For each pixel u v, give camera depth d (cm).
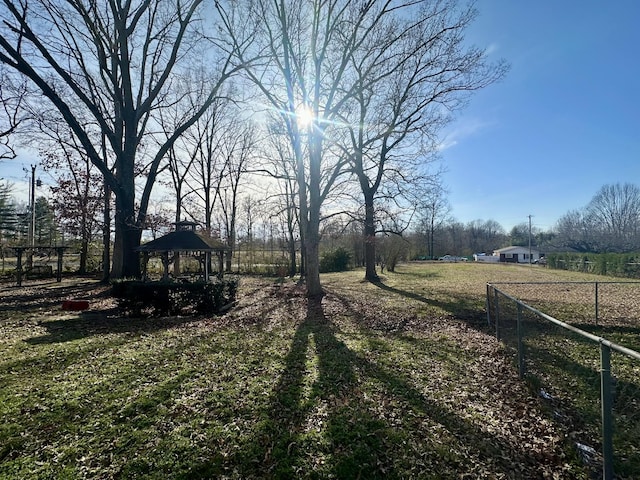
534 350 623
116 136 1554
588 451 317
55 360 547
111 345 638
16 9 1108
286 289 1606
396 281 1953
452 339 704
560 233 6356
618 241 4891
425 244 5491
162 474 276
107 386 442
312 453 305
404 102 1548
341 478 275
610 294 1376
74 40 1481
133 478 271
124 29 1369
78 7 1288
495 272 2772
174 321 877
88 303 1052
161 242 1105
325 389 444
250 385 453
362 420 362
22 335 719
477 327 816
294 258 2555
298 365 536
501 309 1009
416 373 509
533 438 339
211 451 306
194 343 655
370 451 308
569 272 2869
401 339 702
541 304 1099
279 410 384
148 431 337
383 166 1747
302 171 1314
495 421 370
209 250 1102
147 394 418
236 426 348
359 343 667
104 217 1900
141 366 521
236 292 1262
